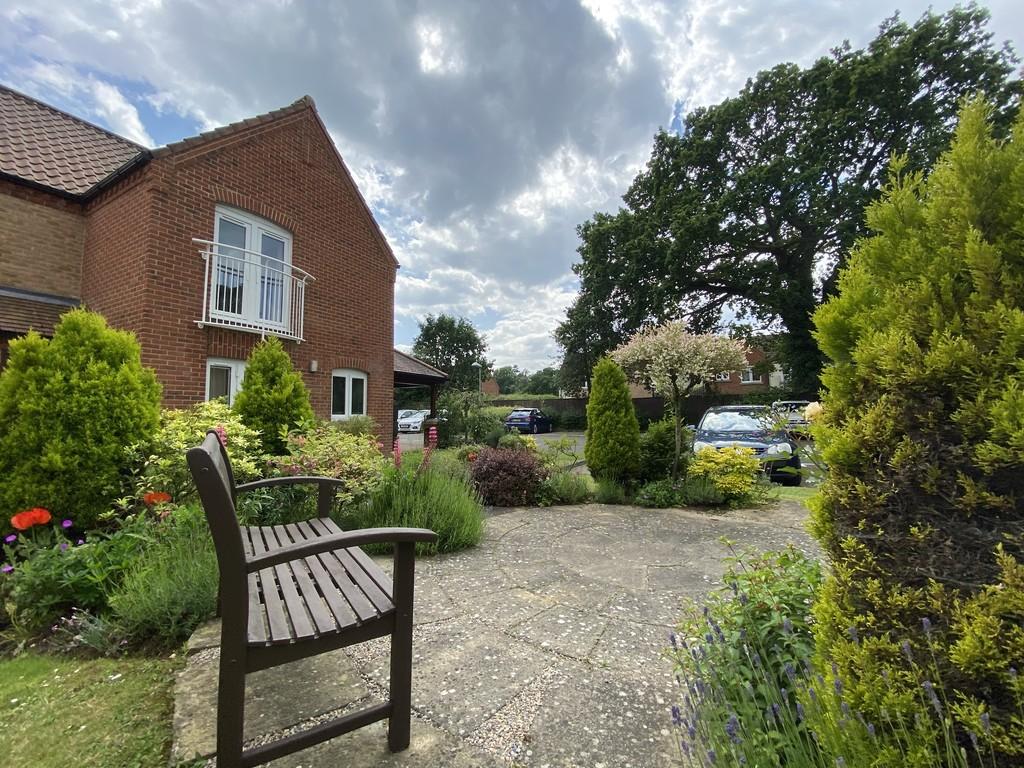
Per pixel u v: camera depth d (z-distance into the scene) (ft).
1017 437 3.39
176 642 8.32
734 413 29.68
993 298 3.86
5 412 12.10
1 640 8.90
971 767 3.33
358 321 33.68
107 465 12.39
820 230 59.62
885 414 4.17
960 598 3.62
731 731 4.13
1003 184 4.03
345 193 32.83
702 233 61.46
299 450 15.52
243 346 25.70
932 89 57.62
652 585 10.99
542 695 6.61
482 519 15.89
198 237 23.91
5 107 27.99
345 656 7.67
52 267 24.53
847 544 4.17
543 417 90.17
